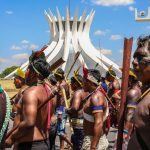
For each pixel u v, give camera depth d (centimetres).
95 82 614
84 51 7475
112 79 1070
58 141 1271
